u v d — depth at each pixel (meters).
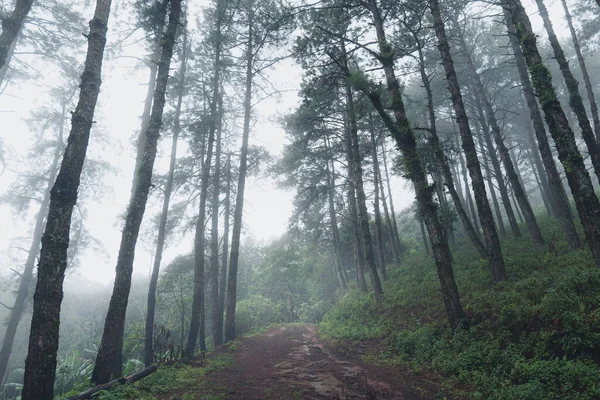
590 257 8.91
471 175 10.75
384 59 10.71
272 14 14.37
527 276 9.69
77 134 7.24
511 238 18.11
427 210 9.66
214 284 17.89
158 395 6.87
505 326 7.08
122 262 8.35
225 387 7.50
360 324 14.38
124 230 8.70
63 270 6.55
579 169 7.40
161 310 22.12
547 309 6.37
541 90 8.11
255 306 29.30
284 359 10.95
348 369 8.61
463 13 18.16
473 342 7.32
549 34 12.83
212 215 18.89
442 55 11.44
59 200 6.74
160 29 14.71
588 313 5.79
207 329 24.80
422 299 12.71
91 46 7.99
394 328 11.48
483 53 22.78
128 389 6.71
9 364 27.34
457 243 23.50
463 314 8.54
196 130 15.80
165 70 10.15
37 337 5.99
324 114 18.94
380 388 6.61
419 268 19.72
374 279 16.14
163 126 15.96
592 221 7.08
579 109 11.64
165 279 19.88
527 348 6.00
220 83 18.16
